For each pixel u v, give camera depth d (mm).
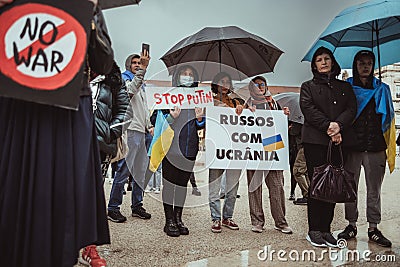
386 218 4098
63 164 1562
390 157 3391
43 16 1464
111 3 2309
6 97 1558
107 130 2789
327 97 3195
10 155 1534
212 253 2914
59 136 1566
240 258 2811
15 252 1506
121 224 3791
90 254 2488
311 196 3102
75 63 1474
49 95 1436
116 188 3900
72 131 1609
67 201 1553
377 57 3770
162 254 2861
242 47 4352
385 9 3109
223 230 3660
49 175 1528
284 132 3645
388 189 6164
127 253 2865
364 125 3256
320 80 3256
